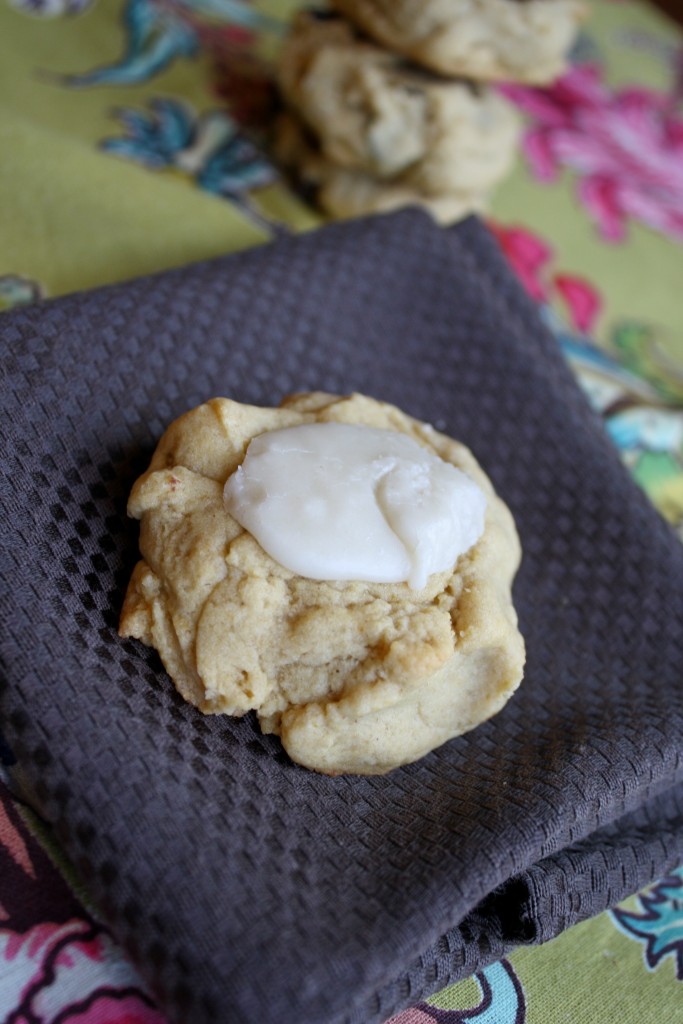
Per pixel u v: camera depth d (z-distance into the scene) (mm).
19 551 261
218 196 405
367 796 262
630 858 271
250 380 307
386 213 349
